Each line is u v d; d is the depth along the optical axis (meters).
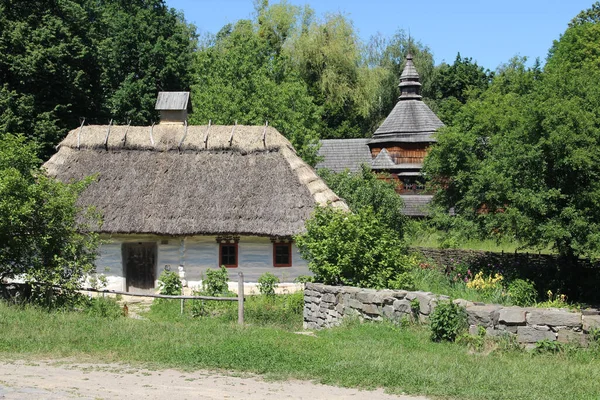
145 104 43.69
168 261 25.05
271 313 18.48
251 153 26.27
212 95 38.66
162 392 9.17
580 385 9.80
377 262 17.17
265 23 56.97
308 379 10.08
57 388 9.15
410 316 13.98
